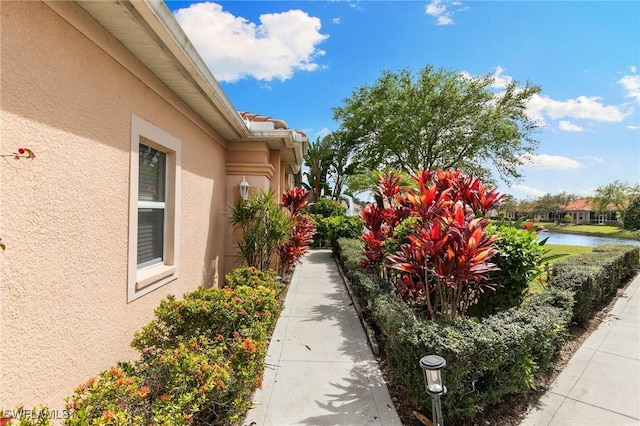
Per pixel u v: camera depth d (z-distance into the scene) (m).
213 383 2.34
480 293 4.78
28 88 2.14
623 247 9.92
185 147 4.92
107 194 3.04
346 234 13.48
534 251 4.56
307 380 3.81
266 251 7.39
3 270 1.98
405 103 23.06
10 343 2.02
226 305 3.47
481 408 2.96
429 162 24.05
